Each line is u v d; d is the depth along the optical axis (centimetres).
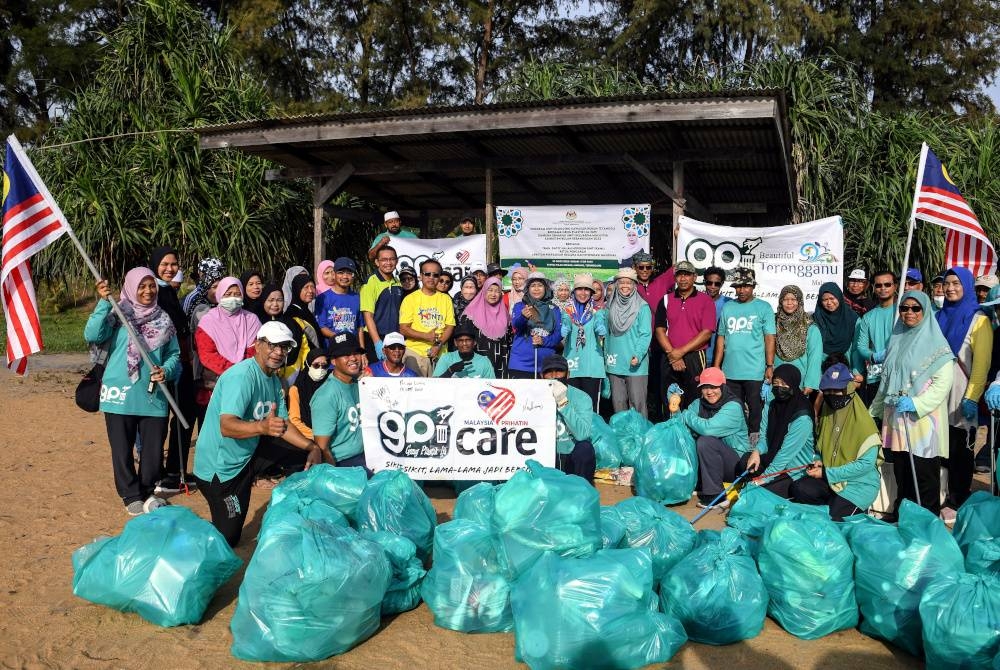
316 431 681
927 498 659
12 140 707
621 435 852
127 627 499
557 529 473
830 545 486
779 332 846
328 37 3388
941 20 3164
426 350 915
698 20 2873
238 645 461
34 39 3356
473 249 1183
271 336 609
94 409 712
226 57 1680
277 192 1557
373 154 1237
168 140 1510
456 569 499
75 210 1464
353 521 582
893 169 1453
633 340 903
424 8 3120
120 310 686
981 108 3275
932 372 646
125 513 721
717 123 998
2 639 480
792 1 2691
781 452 680
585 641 434
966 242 935
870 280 1388
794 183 1352
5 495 779
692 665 453
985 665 409
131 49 1593
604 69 1783
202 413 825
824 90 1541
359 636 475
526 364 887
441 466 696
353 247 1666
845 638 488
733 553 510
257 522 698
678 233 1060
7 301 707
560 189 1445
